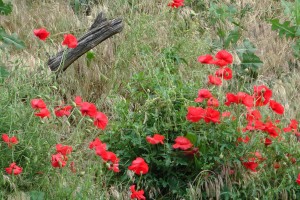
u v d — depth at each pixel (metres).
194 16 8.47
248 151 6.10
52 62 7.00
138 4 8.35
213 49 7.92
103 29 6.99
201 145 6.03
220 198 6.05
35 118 5.75
